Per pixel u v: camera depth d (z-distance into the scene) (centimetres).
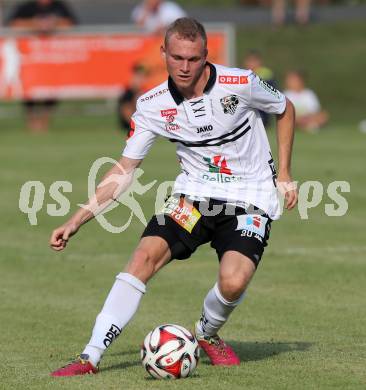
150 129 2370
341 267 3791
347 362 2428
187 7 14088
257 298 3288
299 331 2841
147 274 2322
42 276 3694
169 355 2238
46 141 8138
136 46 8831
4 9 10662
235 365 2403
